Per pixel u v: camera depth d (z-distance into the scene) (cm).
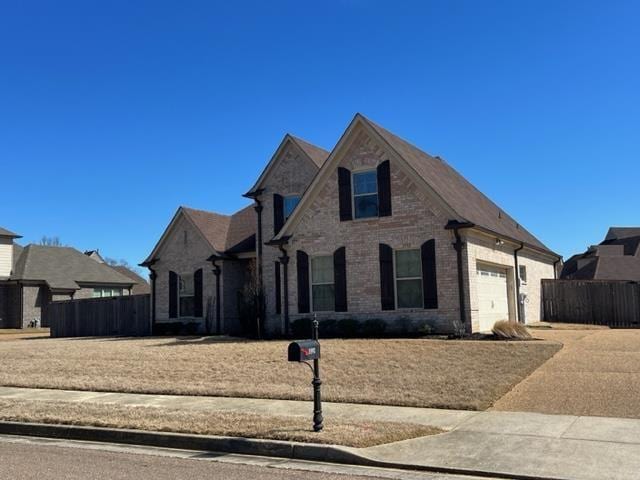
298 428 934
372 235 2127
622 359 1413
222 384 1342
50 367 1680
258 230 2602
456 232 1978
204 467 794
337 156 2205
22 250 4556
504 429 924
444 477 739
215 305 2708
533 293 2770
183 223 2834
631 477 697
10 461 834
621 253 5131
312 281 2255
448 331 1970
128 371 1554
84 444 955
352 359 1523
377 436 884
